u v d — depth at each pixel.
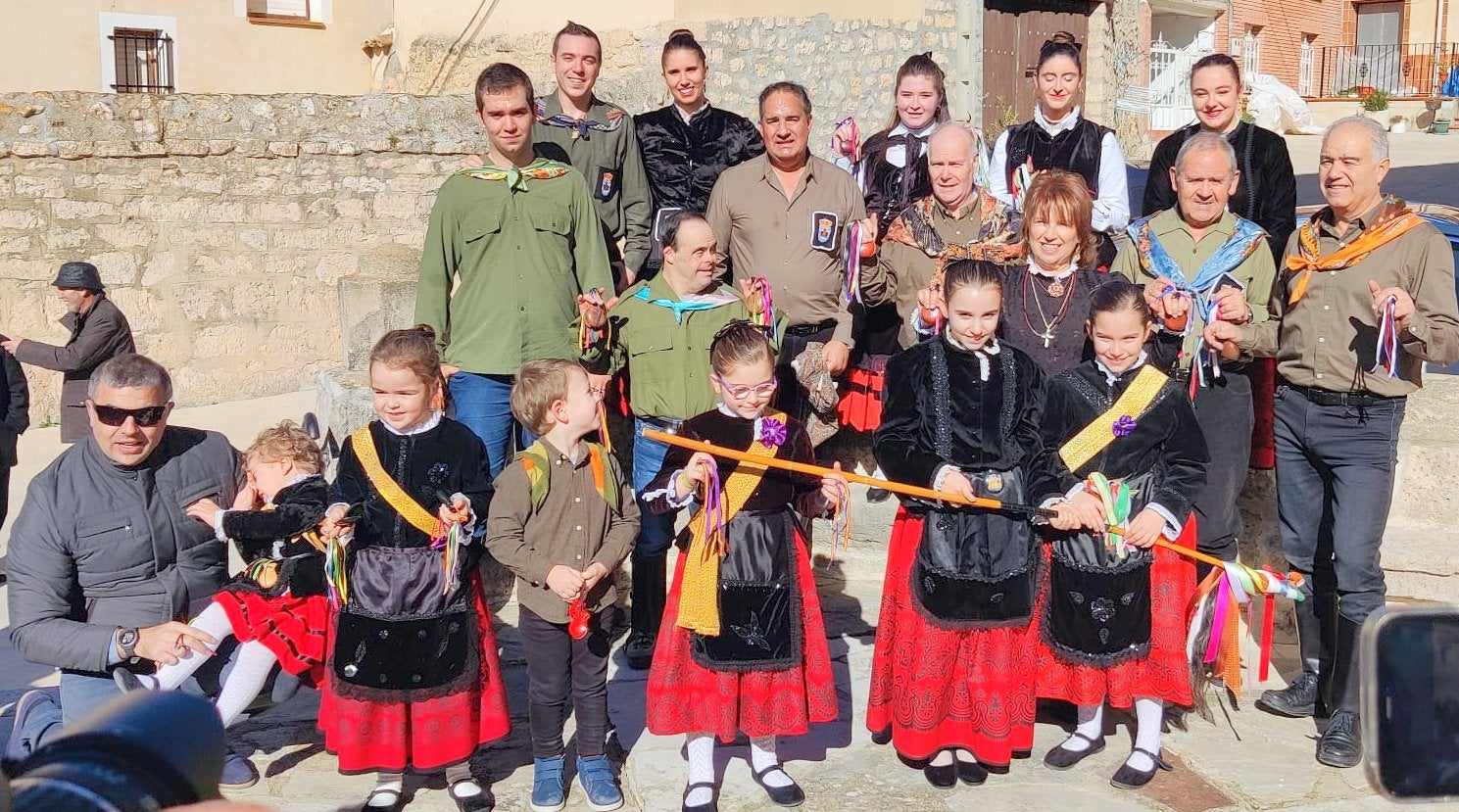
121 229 10.48
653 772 4.21
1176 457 4.07
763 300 4.75
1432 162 17.31
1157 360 4.54
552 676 3.98
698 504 3.95
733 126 5.98
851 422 5.72
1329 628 4.44
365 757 3.81
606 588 4.02
